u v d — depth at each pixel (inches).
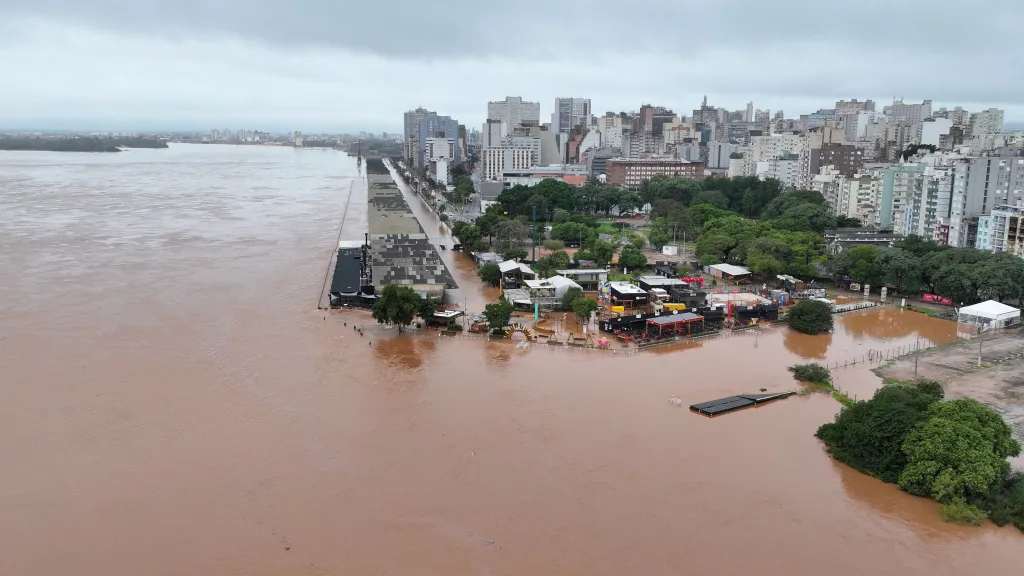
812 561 3425.2
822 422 4968.0
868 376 5900.6
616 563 3395.7
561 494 3978.8
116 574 3280.0
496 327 6806.1
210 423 4800.7
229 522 3686.0
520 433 4717.0
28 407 4990.2
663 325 6825.8
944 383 5659.5
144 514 3745.1
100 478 4084.6
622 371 5954.7
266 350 6309.1
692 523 3722.9
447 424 4842.5
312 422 4840.1
